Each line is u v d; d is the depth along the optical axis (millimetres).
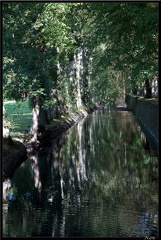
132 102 82188
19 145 30250
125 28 25891
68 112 58906
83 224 15414
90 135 43906
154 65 25484
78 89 71000
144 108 52188
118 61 27828
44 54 29250
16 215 16766
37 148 32469
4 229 15172
